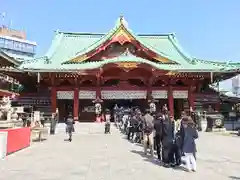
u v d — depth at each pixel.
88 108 45.97
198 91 45.25
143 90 41.88
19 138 16.92
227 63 41.44
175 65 41.78
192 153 11.10
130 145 19.22
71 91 40.75
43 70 37.59
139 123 20.52
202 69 39.28
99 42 41.25
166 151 11.88
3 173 10.42
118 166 11.83
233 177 9.99
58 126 32.50
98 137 25.22
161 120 12.31
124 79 41.56
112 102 52.94
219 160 13.75
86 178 9.62
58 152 15.92
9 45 92.19
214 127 32.31
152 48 41.72
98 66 38.03
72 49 47.81
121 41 41.38
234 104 52.81
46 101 43.47
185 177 9.92
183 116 11.74
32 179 9.47
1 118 25.05
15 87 45.59
